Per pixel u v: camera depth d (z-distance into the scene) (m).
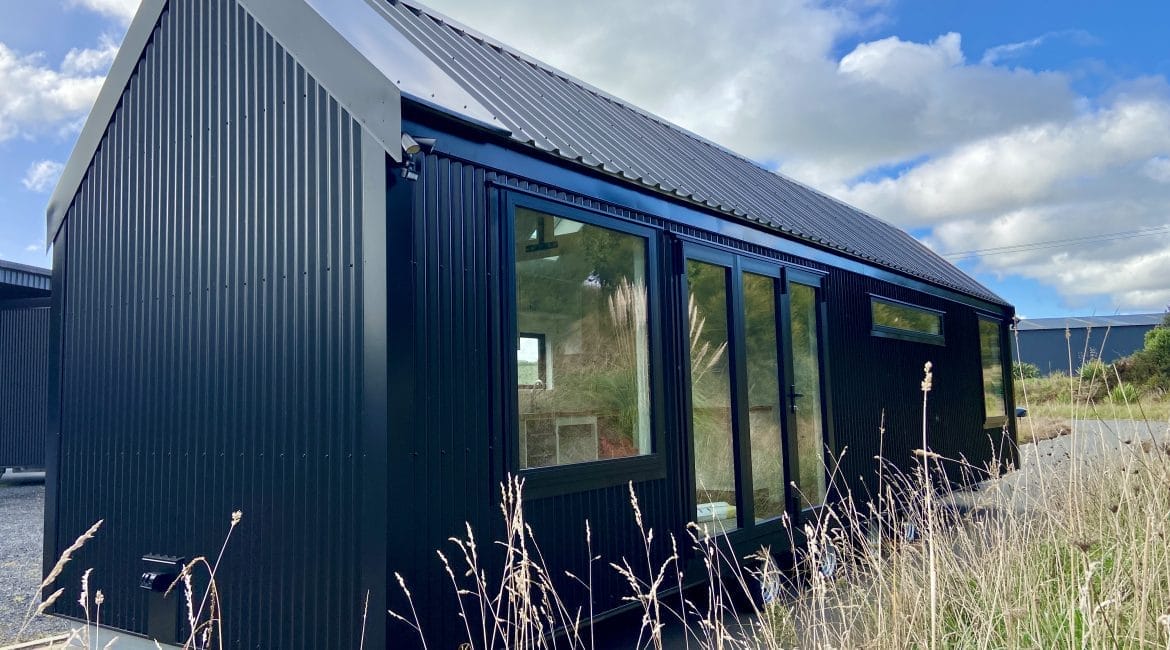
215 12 3.97
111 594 3.99
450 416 3.12
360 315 3.02
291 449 3.24
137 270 4.16
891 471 6.91
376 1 4.50
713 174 6.07
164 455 3.84
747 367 5.14
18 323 11.79
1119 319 31.92
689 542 4.36
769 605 3.41
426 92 3.17
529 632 3.19
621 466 3.93
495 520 3.26
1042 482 3.36
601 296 4.02
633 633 4.24
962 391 8.98
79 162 4.63
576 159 3.78
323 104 3.31
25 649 3.91
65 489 4.36
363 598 2.87
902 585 2.83
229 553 3.45
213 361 3.67
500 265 3.43
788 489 5.37
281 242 3.43
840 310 6.47
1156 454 3.25
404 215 3.03
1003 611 2.50
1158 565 2.60
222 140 3.83
